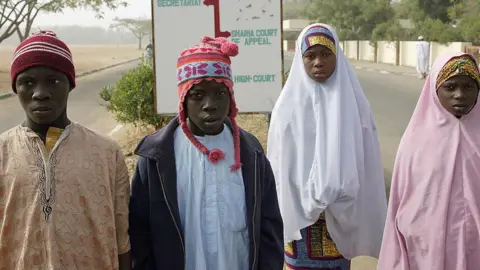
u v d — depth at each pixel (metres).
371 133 3.31
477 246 2.53
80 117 12.59
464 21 28.17
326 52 3.19
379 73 26.30
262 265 2.35
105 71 33.47
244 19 5.57
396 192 2.77
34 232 1.97
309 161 3.21
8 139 2.04
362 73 26.42
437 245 2.56
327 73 3.21
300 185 3.21
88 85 22.36
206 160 2.24
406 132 2.77
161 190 2.20
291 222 3.23
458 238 2.54
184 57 2.20
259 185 2.28
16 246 1.99
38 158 2.01
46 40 2.02
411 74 25.06
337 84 3.22
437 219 2.57
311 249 3.31
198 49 2.17
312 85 3.27
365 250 3.30
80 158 2.06
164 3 5.62
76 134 2.10
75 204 2.02
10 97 17.55
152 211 2.20
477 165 2.55
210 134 2.28
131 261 2.28
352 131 3.19
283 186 3.25
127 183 2.25
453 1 30.55
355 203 3.21
